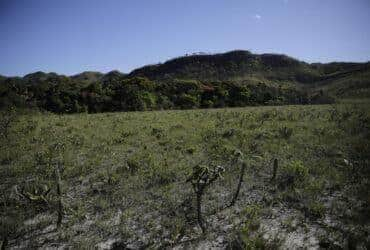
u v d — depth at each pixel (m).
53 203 11.23
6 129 21.41
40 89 52.03
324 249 8.64
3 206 11.28
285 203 11.02
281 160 14.72
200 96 53.25
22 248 9.19
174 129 22.14
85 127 23.77
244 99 53.22
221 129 21.23
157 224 10.07
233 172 13.55
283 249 8.59
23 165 15.06
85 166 14.78
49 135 20.67
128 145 18.28
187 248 8.89
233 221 9.98
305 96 57.31
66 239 9.53
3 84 50.59
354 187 11.73
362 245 8.53
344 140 16.86
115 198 11.77
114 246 9.15
